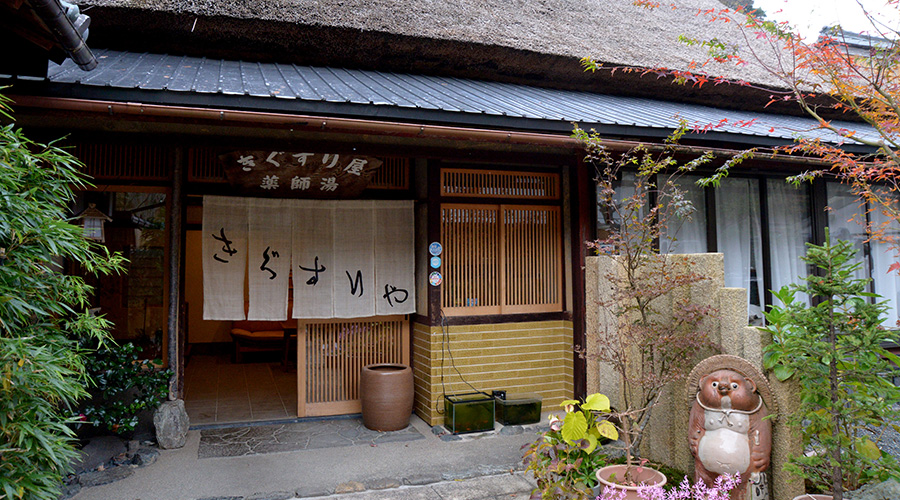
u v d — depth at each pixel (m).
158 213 5.62
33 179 3.05
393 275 6.21
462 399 5.81
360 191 6.14
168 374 5.22
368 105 4.35
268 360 10.05
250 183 5.71
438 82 6.41
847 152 5.72
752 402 3.48
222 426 5.91
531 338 6.35
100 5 5.62
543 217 6.49
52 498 2.77
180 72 4.96
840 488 3.19
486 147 5.58
